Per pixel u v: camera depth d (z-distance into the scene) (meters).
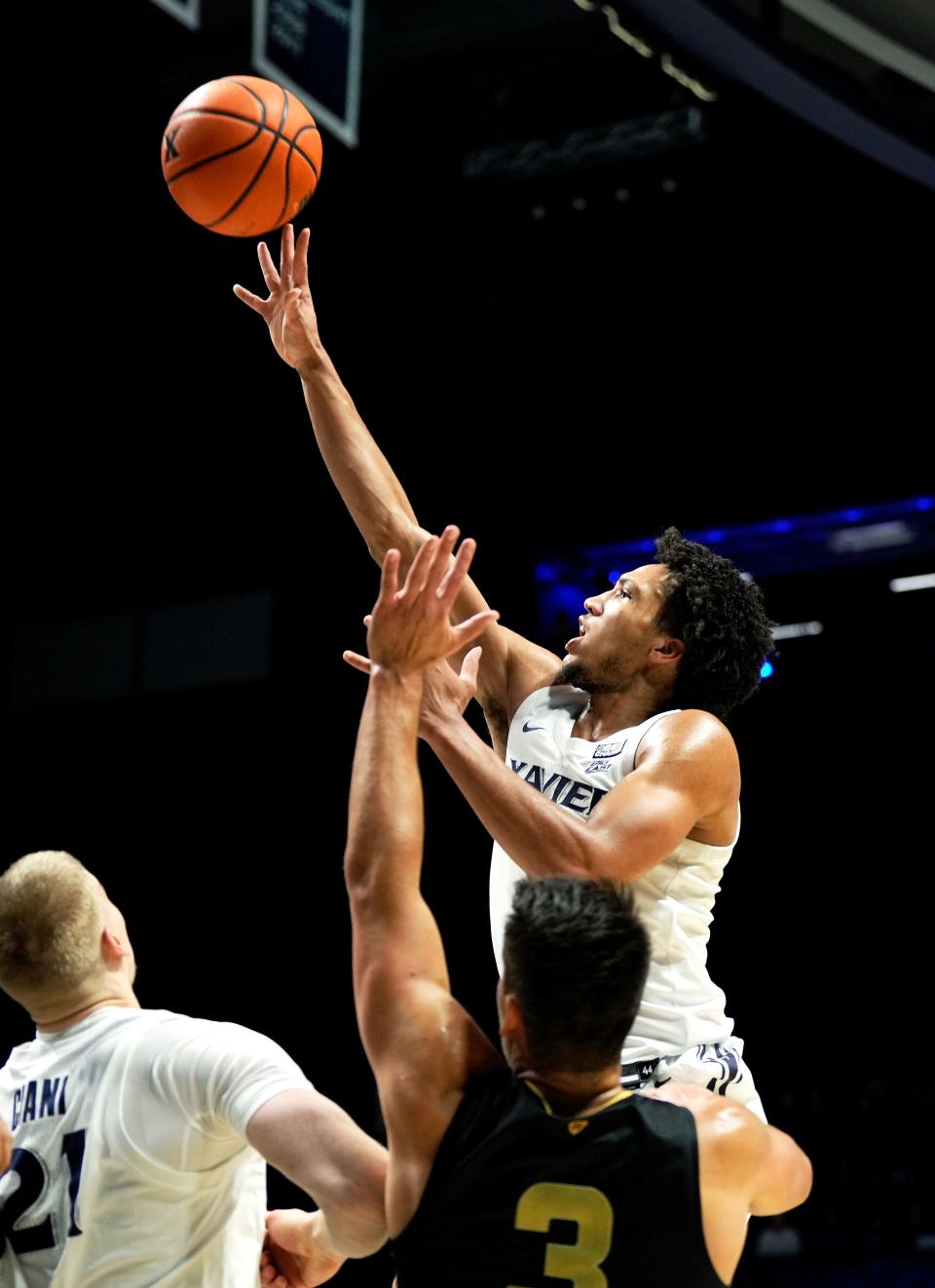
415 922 1.85
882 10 5.63
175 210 10.48
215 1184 2.05
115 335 11.42
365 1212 1.86
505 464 11.26
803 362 10.71
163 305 11.19
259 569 12.16
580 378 11.27
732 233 10.48
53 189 10.52
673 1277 1.71
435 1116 1.76
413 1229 1.74
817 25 5.85
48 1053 2.12
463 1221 1.72
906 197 9.62
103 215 10.62
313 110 7.25
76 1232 2.01
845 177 9.68
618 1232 1.71
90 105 10.04
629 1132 1.75
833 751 12.53
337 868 11.60
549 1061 1.76
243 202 2.76
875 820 12.77
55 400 11.84
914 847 12.83
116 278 11.03
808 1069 13.66
